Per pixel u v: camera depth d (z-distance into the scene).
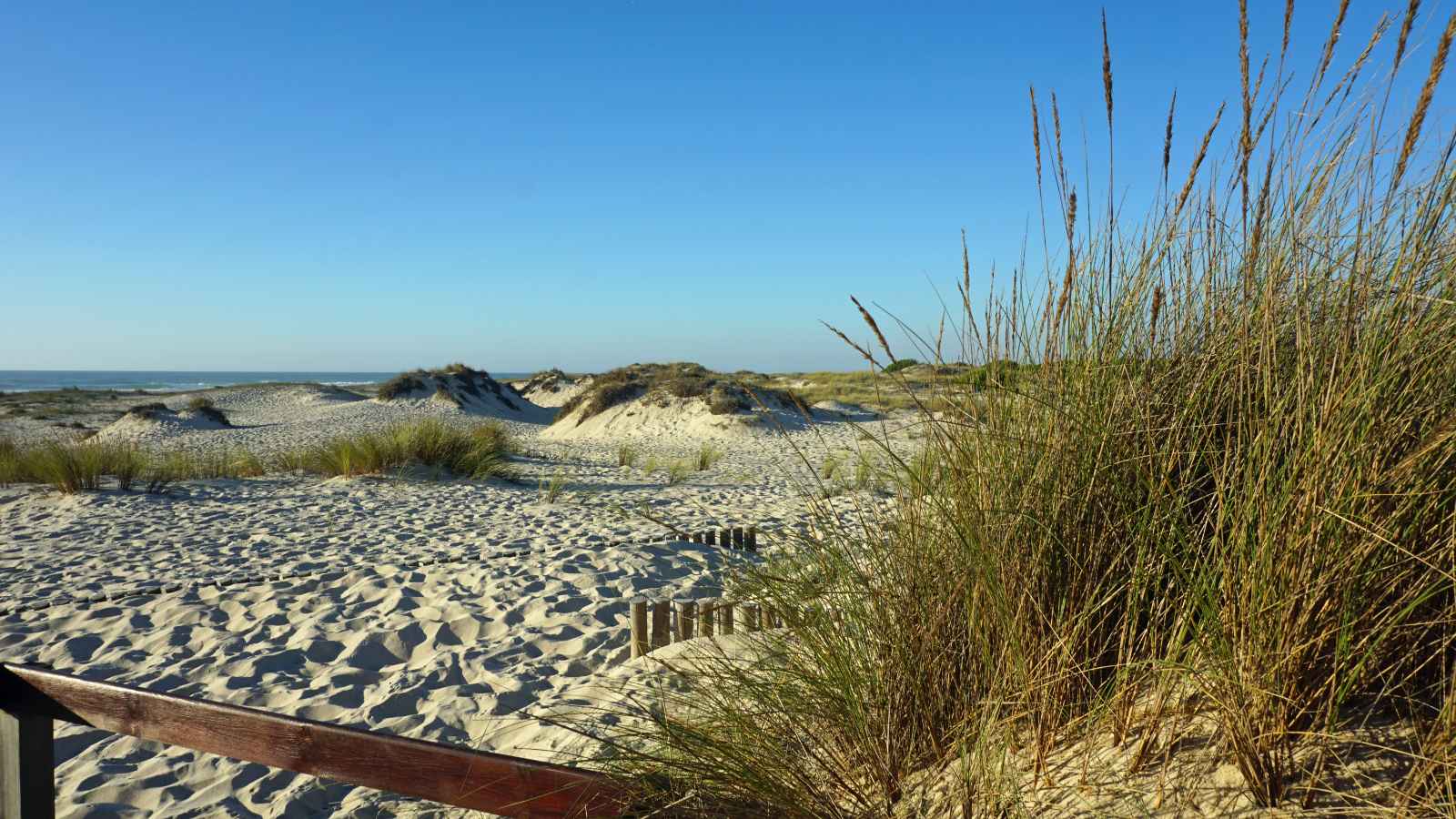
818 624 2.28
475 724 3.82
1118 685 1.70
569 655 4.71
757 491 10.99
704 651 3.36
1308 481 1.46
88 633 5.06
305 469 12.49
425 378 32.81
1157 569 1.78
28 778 2.28
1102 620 1.79
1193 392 1.82
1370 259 1.65
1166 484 1.81
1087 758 1.66
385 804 3.08
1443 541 1.46
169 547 7.49
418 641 4.97
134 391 49.28
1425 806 1.31
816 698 2.19
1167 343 1.99
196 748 2.13
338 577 6.30
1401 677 1.54
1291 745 1.51
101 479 10.80
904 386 2.18
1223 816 1.47
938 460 2.15
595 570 6.49
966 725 1.93
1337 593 1.47
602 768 2.11
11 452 12.62
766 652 2.59
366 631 5.09
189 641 4.96
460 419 28.44
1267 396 1.59
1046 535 1.89
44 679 2.25
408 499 10.14
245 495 10.33
